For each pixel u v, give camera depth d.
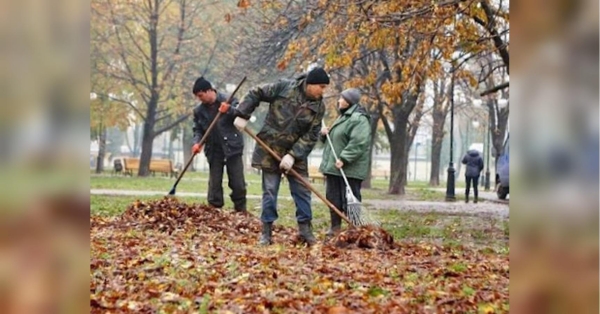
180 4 40.97
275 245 9.19
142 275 6.57
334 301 5.46
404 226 14.51
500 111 36.22
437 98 36.47
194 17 41.34
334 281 6.39
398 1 14.54
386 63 22.81
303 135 9.33
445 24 14.53
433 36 14.91
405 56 17.75
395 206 21.80
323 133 10.59
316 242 9.53
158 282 6.22
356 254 8.63
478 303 5.57
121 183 30.50
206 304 5.34
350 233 9.43
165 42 41.75
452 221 16.27
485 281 6.69
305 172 9.53
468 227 14.75
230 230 11.05
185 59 41.72
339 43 16.12
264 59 26.92
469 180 24.98
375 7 15.11
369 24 15.02
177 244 9.01
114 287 5.92
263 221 9.41
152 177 39.78
